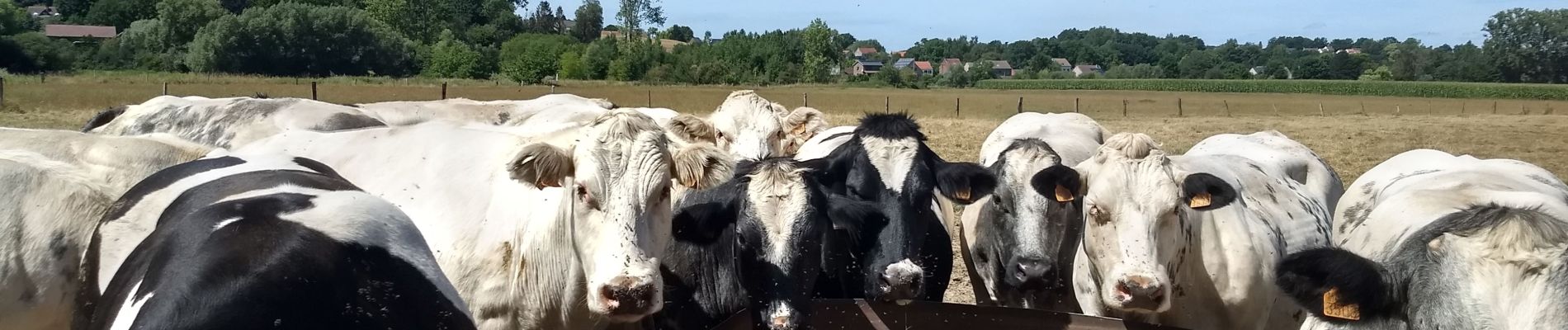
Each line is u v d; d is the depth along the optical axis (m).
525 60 87.88
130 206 4.80
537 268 5.33
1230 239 6.29
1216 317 6.30
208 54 88.00
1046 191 6.12
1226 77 169.00
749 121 10.22
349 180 6.17
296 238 3.81
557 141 5.48
